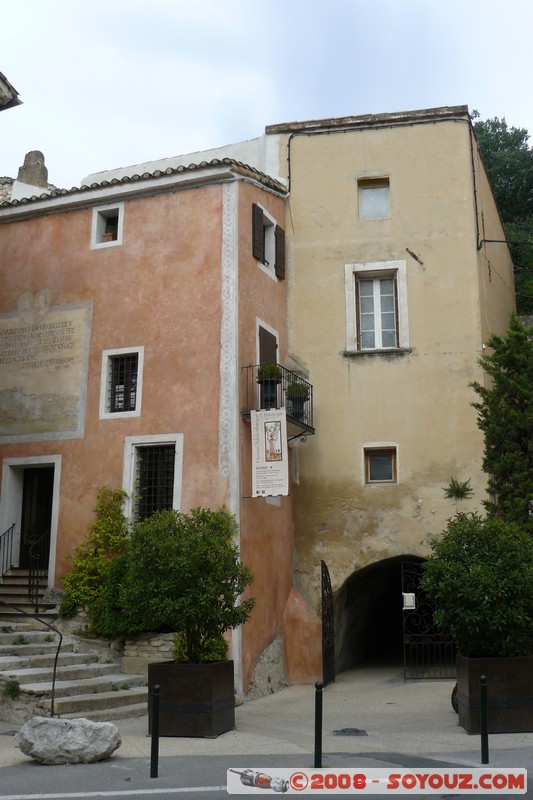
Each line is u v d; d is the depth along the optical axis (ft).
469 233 59.98
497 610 35.47
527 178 113.91
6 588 53.26
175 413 51.60
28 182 82.02
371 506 57.41
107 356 54.60
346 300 60.59
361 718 41.16
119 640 48.37
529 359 48.52
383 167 62.23
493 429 47.75
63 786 27.07
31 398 56.29
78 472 53.42
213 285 52.65
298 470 58.95
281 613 54.13
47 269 57.98
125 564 48.49
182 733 35.22
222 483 49.34
